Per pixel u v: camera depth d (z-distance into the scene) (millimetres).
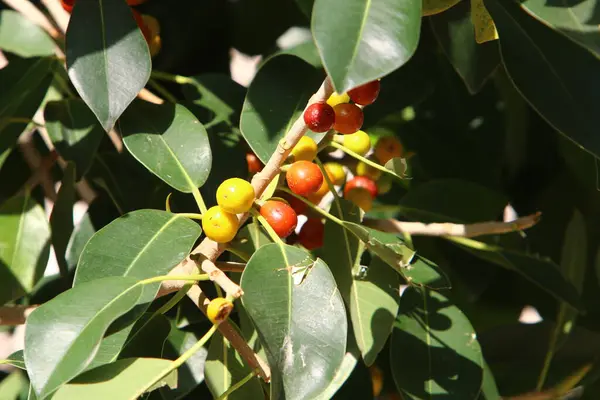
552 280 491
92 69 389
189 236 374
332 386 398
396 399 494
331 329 350
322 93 353
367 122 496
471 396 421
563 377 523
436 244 551
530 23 392
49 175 493
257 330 346
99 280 352
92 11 395
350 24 315
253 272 355
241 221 369
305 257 362
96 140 445
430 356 428
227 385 389
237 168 445
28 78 445
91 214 494
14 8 485
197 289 373
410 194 507
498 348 530
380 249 380
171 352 434
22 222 457
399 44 314
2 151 448
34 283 450
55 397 344
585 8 360
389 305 400
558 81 385
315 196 436
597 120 380
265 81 417
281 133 410
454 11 448
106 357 371
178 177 401
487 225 439
